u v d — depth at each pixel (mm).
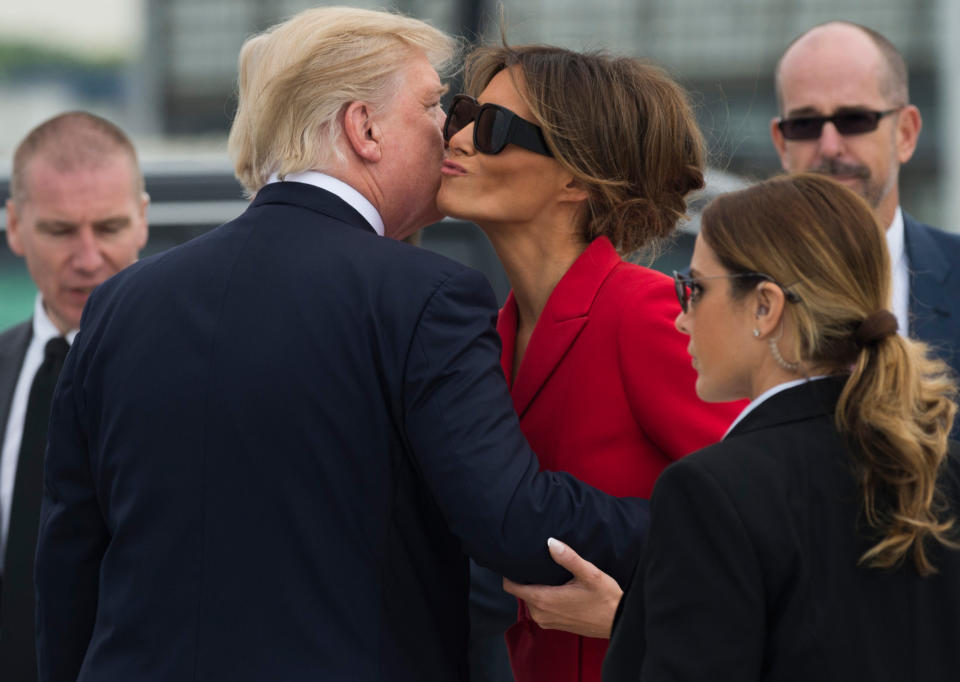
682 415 6637
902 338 5449
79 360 6672
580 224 7359
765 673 5160
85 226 10086
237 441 6004
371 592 6039
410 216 7133
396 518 6188
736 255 5590
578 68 7090
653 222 7352
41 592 6914
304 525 5957
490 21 17078
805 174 5820
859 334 5422
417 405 6039
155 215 15211
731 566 5070
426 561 6332
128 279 6660
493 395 6168
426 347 6051
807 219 5543
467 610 6707
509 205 7082
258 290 6199
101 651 6234
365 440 6051
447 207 7074
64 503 6785
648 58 7465
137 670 6035
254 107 6750
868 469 5234
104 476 6453
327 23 6738
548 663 7297
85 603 6898
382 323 6086
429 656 6246
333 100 6574
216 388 6055
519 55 7152
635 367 6766
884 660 5109
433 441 6020
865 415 5254
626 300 6918
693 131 7387
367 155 6648
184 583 6012
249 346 6078
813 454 5340
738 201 5758
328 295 6141
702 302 5750
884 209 11070
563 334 7074
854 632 5098
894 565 5223
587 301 7078
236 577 5957
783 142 11742
